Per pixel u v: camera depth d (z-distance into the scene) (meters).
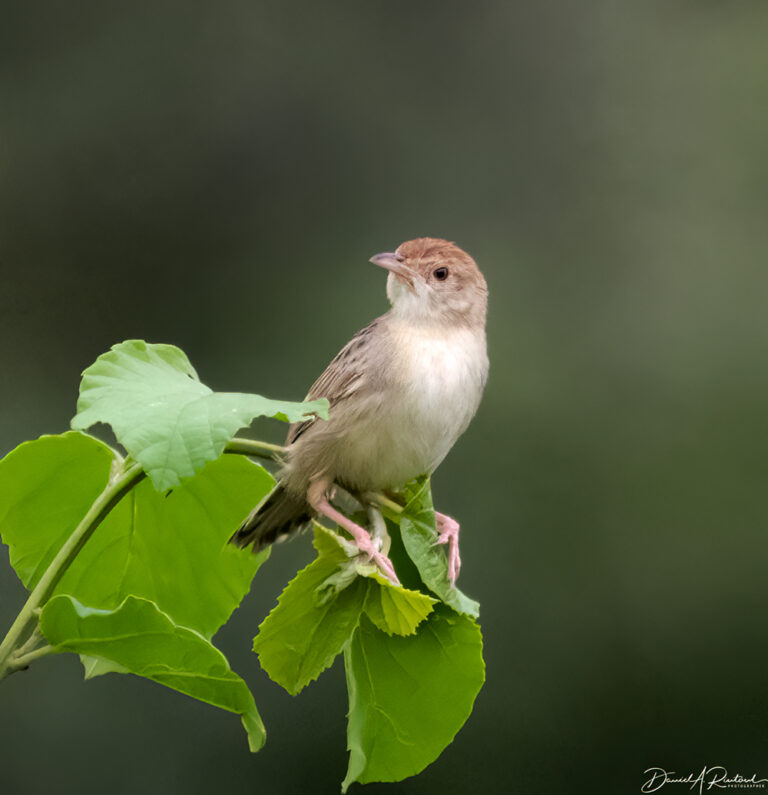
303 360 13.40
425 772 10.95
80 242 13.62
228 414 3.73
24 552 4.52
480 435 12.81
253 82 14.23
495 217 14.32
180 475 3.60
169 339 13.45
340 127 14.41
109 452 4.38
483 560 12.15
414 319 6.39
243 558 4.66
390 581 4.37
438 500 12.46
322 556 4.32
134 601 3.66
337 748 10.27
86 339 13.26
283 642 4.46
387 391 5.97
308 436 5.86
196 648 3.76
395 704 4.70
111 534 4.57
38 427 12.66
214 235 13.90
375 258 6.50
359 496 5.79
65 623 3.73
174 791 10.14
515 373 13.25
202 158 14.05
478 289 6.65
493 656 11.73
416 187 14.36
